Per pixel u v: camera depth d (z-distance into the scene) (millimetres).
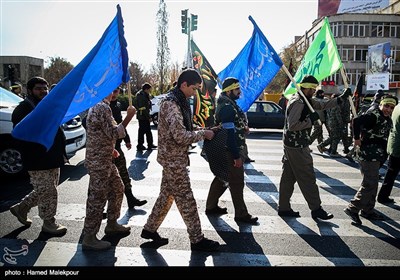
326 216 4688
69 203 5297
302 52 46312
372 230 4496
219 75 6145
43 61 54312
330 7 51500
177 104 3527
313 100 4762
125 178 5125
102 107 3600
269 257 3707
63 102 3387
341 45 53938
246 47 5500
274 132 16297
